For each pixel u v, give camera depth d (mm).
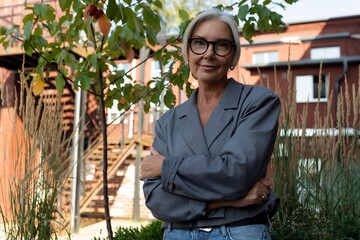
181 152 1295
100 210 8836
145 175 1331
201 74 1349
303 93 10203
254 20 2223
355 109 2934
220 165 1159
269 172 2719
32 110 2652
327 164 2797
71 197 6273
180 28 2260
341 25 11070
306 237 2346
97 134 8836
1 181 2918
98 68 1988
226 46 1343
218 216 1194
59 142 2705
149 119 8969
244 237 1184
